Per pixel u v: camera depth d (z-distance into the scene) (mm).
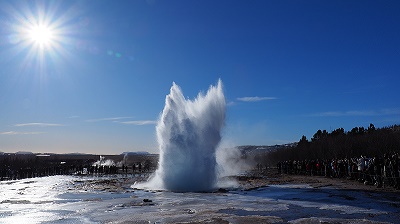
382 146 72000
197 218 15055
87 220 15203
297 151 108500
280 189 27656
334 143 94375
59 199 23156
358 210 16312
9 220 15469
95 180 46844
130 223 14242
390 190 24141
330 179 36469
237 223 13852
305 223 13648
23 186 37062
